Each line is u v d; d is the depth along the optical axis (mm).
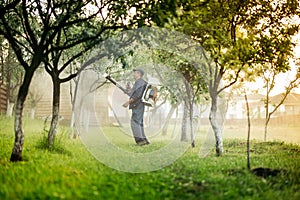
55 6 9234
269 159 9516
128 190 5992
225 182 6562
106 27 9148
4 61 16766
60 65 15055
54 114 10523
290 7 10227
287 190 6289
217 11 9430
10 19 10469
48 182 6316
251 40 9133
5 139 12578
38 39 12109
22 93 8461
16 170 7227
